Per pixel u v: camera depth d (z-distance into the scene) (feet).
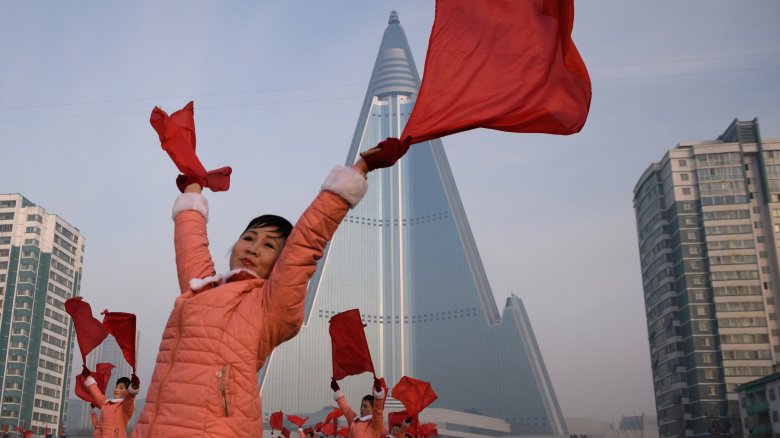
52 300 401.49
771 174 362.53
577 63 14.17
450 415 634.02
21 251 385.91
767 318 342.64
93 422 33.24
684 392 353.51
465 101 12.90
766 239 355.56
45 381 386.11
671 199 382.01
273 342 12.34
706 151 377.09
